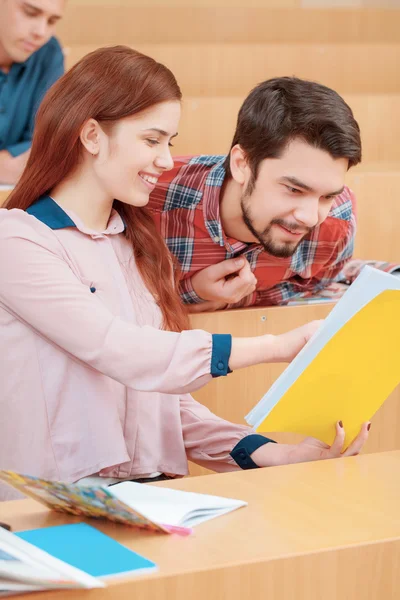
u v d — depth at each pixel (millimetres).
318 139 1418
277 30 4109
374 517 1057
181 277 1737
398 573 1000
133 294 1482
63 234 1405
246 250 1735
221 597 931
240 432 1518
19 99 2543
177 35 4016
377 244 2439
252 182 1503
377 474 1211
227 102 2939
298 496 1131
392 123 3051
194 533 1015
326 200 1491
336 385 1226
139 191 1417
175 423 1520
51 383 1378
